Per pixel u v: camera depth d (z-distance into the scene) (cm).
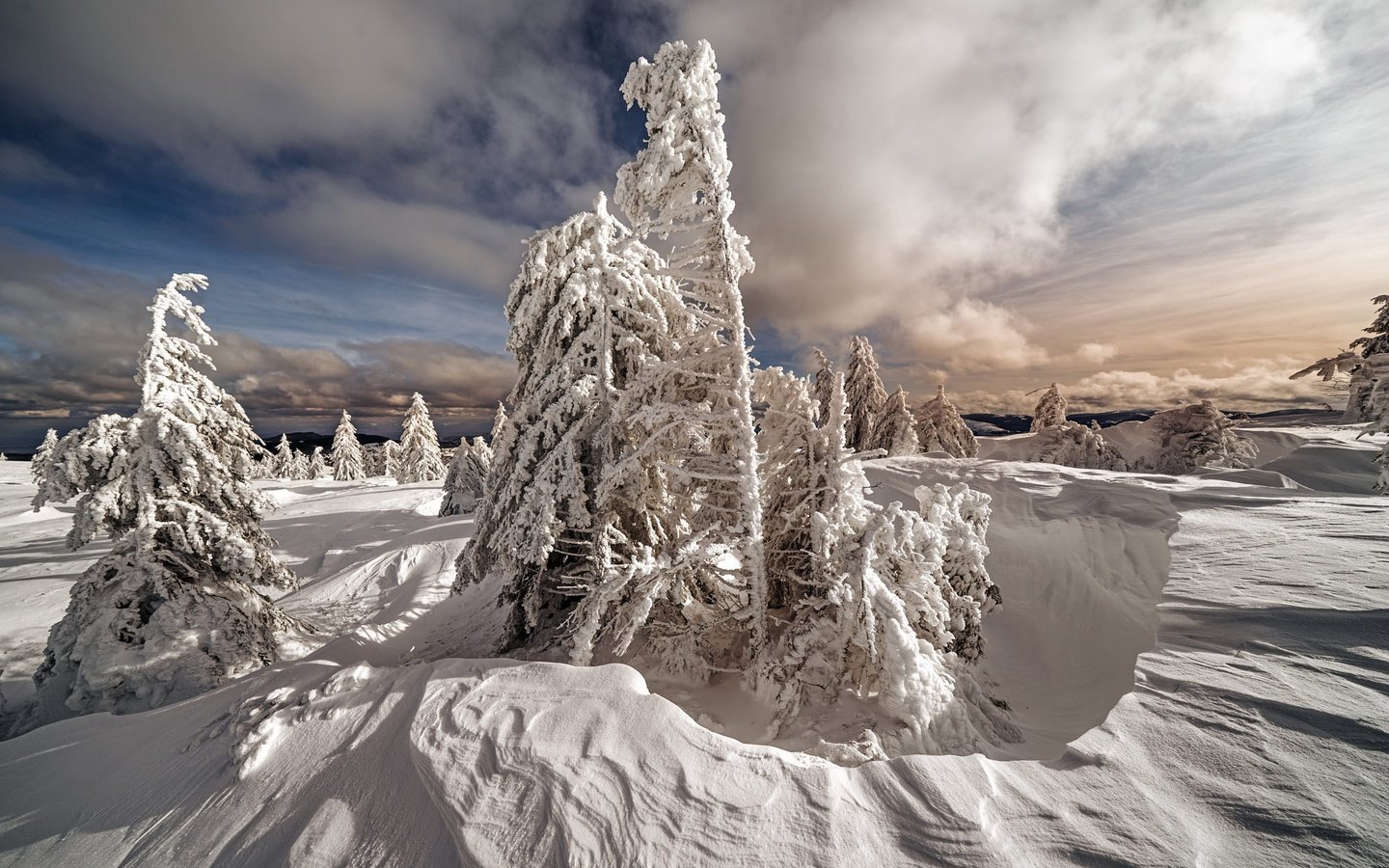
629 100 662
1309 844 241
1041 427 3650
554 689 466
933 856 275
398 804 376
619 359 905
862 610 549
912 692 495
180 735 534
